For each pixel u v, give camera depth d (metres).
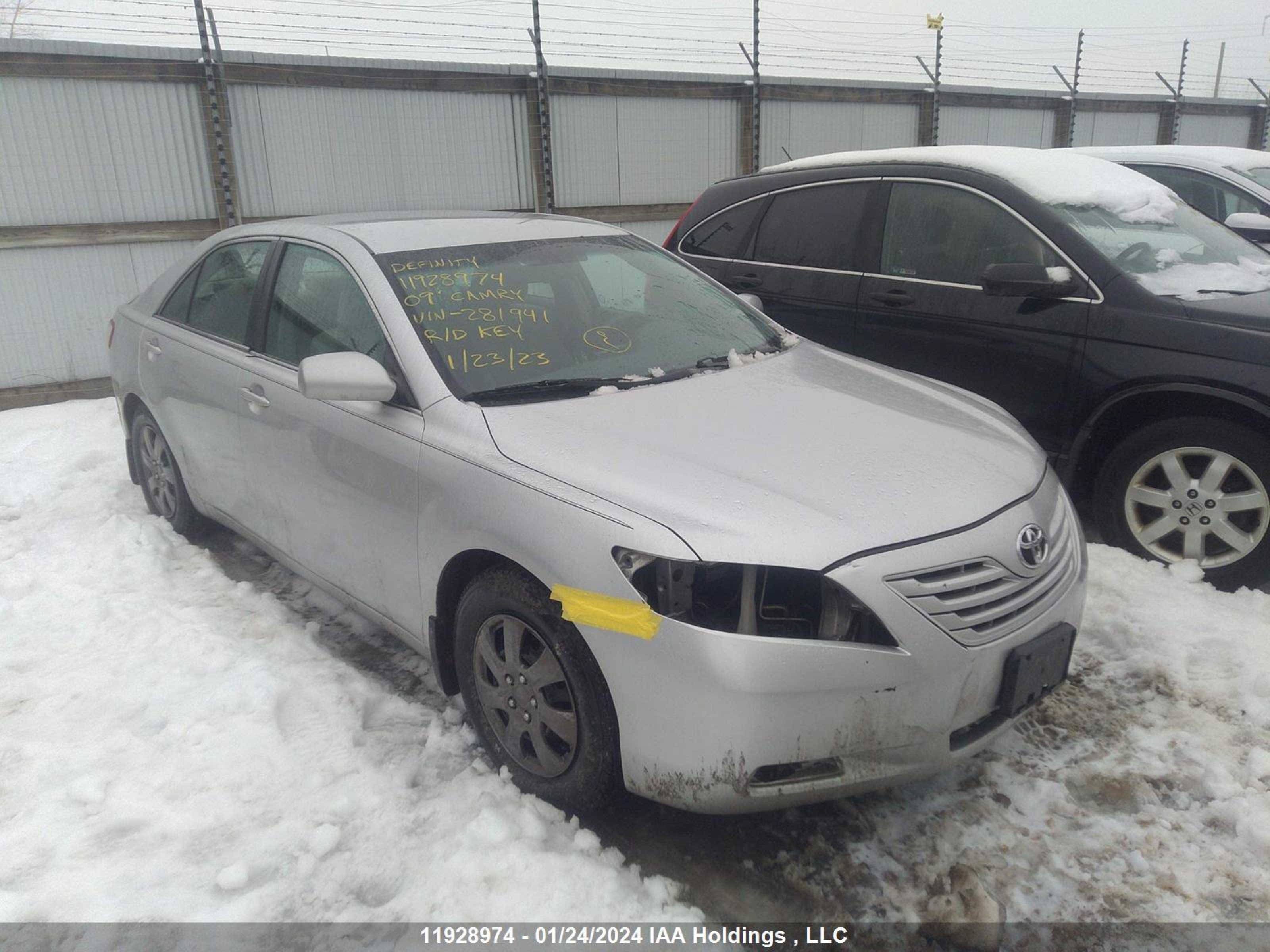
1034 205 4.33
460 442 2.69
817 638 2.17
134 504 5.05
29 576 4.08
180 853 2.43
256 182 8.88
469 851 2.39
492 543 2.51
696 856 2.47
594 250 3.69
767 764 2.17
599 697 2.34
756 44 11.35
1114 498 4.01
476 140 9.99
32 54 7.64
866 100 12.32
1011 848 2.47
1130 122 14.61
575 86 10.41
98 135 8.03
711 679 2.13
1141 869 2.39
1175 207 4.66
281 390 3.40
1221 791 2.63
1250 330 3.62
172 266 4.66
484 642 2.66
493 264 3.38
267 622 3.66
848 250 5.00
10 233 7.80
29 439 6.57
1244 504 3.68
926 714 2.23
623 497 2.33
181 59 8.23
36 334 8.09
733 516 2.23
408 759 2.85
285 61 8.77
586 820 2.59
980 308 4.40
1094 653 3.38
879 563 2.19
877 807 2.64
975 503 2.42
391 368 2.98
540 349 3.05
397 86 9.41
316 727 2.96
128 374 4.65
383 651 3.58
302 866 2.37
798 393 2.99
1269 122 15.69
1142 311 3.89
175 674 3.24
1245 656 3.21
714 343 3.39
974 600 2.28
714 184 5.85
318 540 3.35
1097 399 4.02
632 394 2.90
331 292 3.35
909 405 3.00
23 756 2.81
